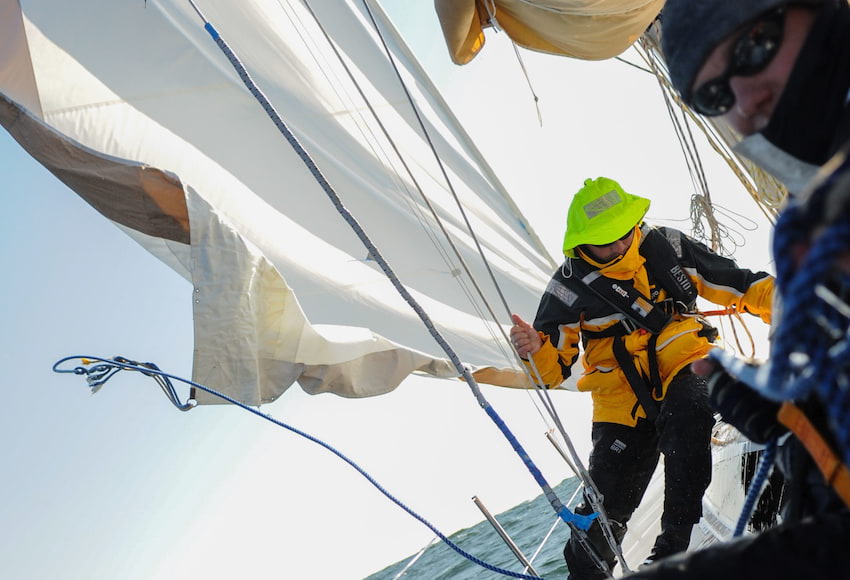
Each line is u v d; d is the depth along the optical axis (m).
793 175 0.97
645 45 3.07
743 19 0.94
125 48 3.28
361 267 3.45
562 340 2.93
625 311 2.83
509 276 3.96
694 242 2.95
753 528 2.43
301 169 3.46
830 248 0.61
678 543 2.57
